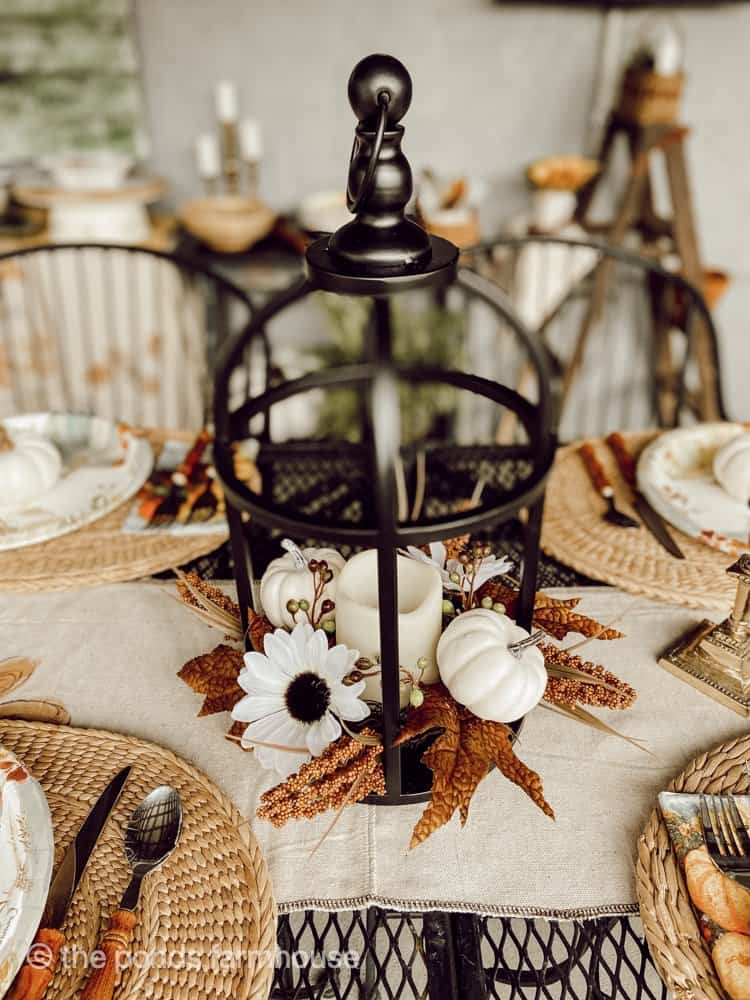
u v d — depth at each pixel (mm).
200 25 2277
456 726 612
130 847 612
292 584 699
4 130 2336
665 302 2289
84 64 2270
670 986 536
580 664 679
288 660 629
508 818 656
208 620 735
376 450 492
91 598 878
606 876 616
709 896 569
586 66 2316
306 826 648
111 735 703
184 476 1002
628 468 1041
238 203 2234
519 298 2324
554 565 925
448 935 603
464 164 2473
